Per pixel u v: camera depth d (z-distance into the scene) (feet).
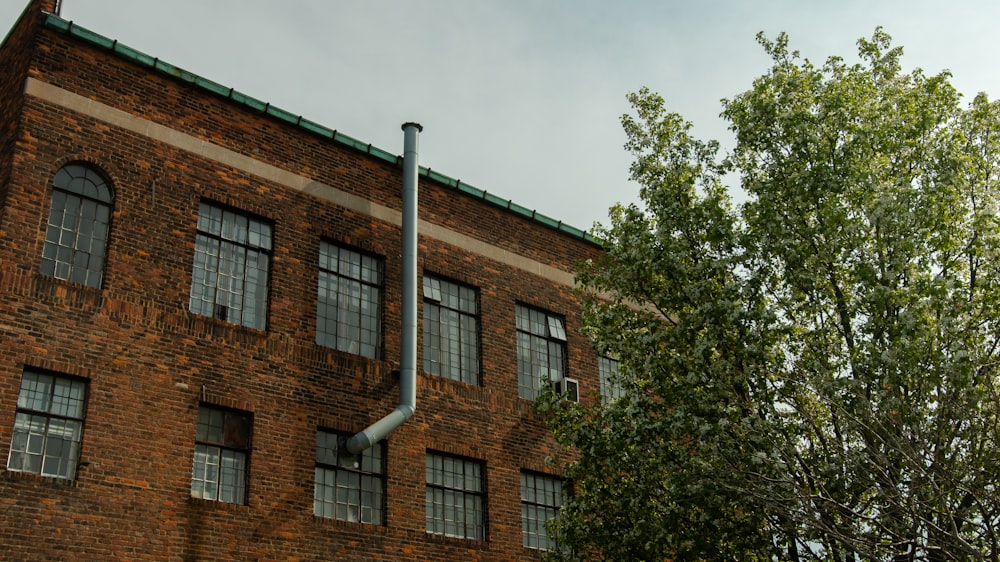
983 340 48.70
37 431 49.60
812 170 53.01
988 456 45.19
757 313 50.88
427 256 71.56
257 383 58.39
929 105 54.54
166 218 57.93
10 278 50.60
